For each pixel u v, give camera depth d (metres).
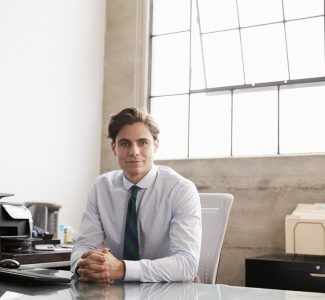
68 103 3.98
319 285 2.77
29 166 3.54
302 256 3.20
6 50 3.39
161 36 4.41
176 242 1.80
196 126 4.15
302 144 3.71
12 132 3.41
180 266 1.65
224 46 4.09
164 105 4.32
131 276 1.53
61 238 3.39
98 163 4.31
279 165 3.65
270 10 3.90
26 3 3.58
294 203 3.56
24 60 3.54
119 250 2.04
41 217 3.23
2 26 3.37
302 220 3.01
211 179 3.89
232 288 1.37
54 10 3.86
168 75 4.34
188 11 4.30
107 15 4.49
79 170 4.07
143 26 4.36
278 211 3.61
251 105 3.93
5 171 3.34
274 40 3.88
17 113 3.46
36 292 1.24
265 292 1.29
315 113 3.69
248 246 3.67
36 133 3.62
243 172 3.77
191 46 4.25
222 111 4.05
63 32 3.95
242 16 4.02
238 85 3.99
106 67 4.45
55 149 3.81
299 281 2.82
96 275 1.49
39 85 3.68
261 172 3.71
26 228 2.76
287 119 3.79
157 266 1.58
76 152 4.04
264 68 3.91
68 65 4.00
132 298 1.17
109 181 2.08
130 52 4.37
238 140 3.96
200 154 4.11
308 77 3.74
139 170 1.92
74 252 2.00
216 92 4.09
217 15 4.13
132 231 1.92
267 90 3.88
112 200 2.04
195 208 1.91
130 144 1.92
